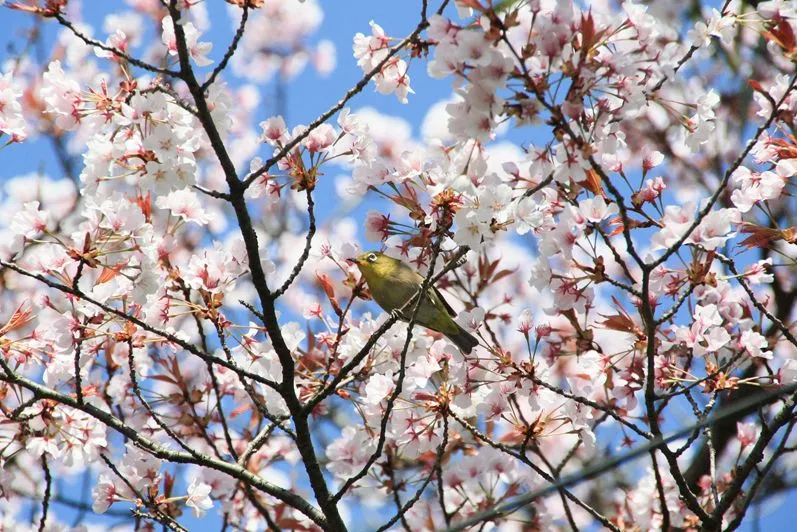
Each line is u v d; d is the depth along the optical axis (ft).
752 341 31.73
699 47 29.89
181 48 27.61
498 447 32.68
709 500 40.24
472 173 29.73
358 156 31.81
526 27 29.60
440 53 25.07
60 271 29.91
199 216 32.09
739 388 33.99
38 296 32.37
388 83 31.45
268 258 31.68
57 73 29.45
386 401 33.71
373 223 33.58
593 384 34.88
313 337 37.32
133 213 29.81
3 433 37.19
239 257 31.96
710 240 28.50
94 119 30.42
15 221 29.81
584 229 29.71
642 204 30.17
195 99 28.17
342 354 34.76
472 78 24.49
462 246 30.17
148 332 34.58
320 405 38.19
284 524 41.96
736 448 45.03
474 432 32.65
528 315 33.42
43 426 34.14
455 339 36.76
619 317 32.24
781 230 31.78
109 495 35.06
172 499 34.58
